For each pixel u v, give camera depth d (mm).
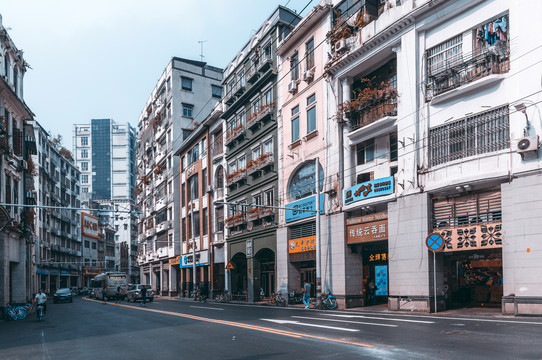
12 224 26766
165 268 56000
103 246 104250
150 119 63938
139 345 11695
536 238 14680
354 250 23562
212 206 42250
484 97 16891
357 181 23516
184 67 54125
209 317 18781
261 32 34000
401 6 20062
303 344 10109
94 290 59375
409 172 19453
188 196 48844
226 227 37812
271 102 31734
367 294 24000
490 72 16547
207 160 43188
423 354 8203
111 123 140375
